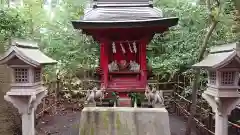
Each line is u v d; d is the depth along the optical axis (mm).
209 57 6625
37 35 11914
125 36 8336
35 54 6363
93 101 7688
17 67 5742
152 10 8242
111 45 8602
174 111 11797
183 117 10633
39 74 6359
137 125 7340
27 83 5762
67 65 12469
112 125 7367
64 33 12852
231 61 5535
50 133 8867
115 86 8523
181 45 9680
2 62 5719
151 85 11758
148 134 7289
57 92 12555
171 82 11742
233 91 5750
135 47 8398
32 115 6059
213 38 8797
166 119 7324
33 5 11062
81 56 12547
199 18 9609
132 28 7828
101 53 8430
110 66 8555
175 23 7547
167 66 10016
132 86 8477
